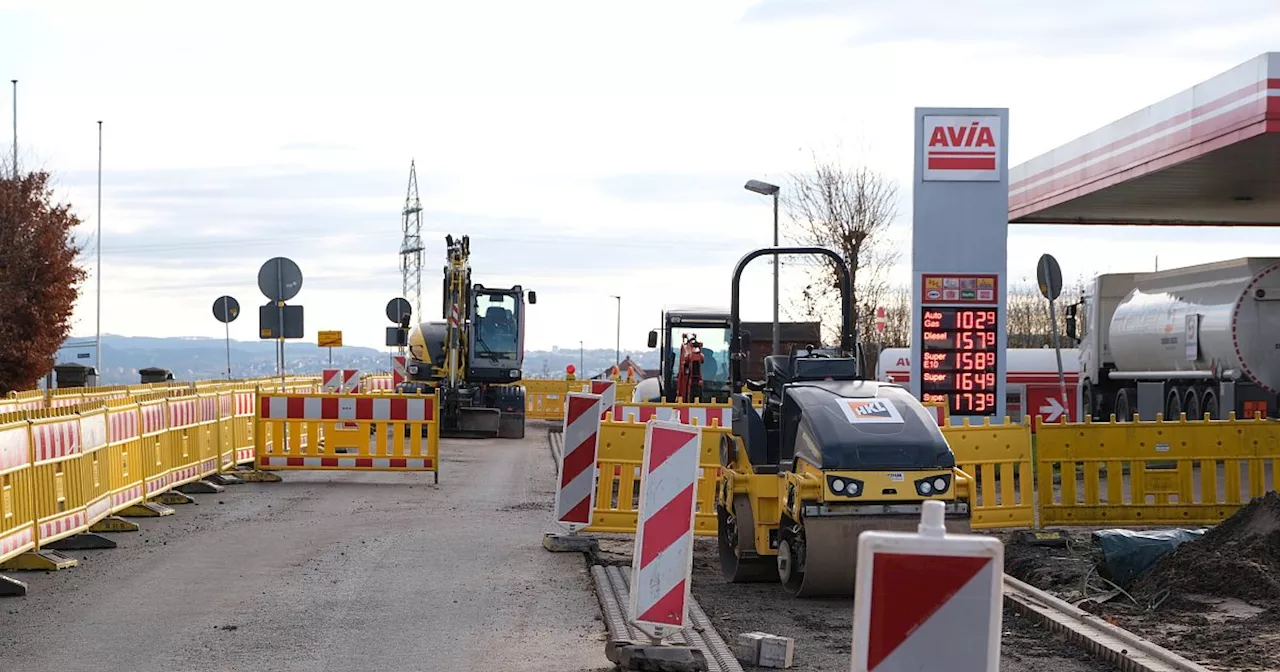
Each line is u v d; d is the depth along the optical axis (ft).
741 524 37.86
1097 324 105.29
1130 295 101.24
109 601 34.86
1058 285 68.33
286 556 42.52
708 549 46.62
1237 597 33.53
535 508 56.59
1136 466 50.14
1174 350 90.63
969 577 14.96
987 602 14.94
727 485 39.19
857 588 15.08
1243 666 26.71
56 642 29.94
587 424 43.98
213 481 65.51
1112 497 49.96
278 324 79.92
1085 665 27.68
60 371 120.16
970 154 65.92
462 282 112.06
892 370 123.34
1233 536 36.86
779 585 38.60
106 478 47.44
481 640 30.25
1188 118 73.36
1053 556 42.27
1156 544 36.78
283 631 31.09
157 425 55.11
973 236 66.03
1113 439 49.90
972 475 47.96
